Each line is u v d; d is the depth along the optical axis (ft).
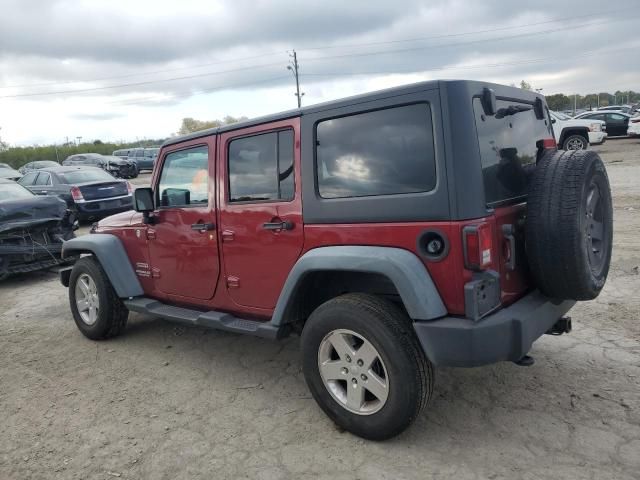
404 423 9.84
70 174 44.75
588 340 14.58
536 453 9.80
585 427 10.52
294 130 11.38
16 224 26.27
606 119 81.35
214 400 12.87
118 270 16.33
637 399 11.41
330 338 10.61
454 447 10.15
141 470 10.21
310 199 11.11
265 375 14.08
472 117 9.31
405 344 9.64
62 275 18.81
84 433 11.73
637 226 27.25
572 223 9.40
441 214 9.21
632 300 17.30
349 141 10.50
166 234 14.90
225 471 9.96
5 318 21.67
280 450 10.50
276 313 11.59
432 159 9.36
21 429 12.10
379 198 9.97
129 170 107.34
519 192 10.91
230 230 12.96
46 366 15.88
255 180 12.36
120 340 17.69
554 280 9.79
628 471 9.13
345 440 10.64
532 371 13.00
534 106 12.32
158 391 13.58
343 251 10.32
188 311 14.70
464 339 9.00
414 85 9.55
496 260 9.57
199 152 13.71
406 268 9.43
